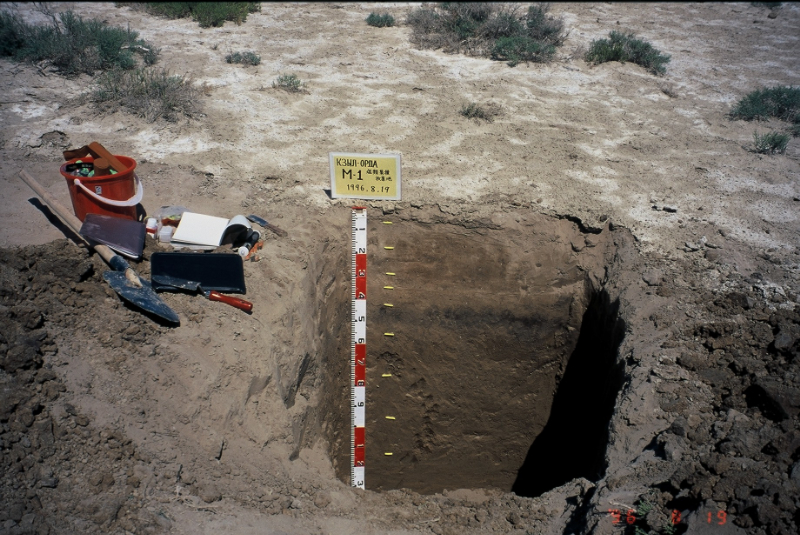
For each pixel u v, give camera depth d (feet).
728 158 23.53
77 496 11.46
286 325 16.11
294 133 23.79
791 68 31.42
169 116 23.53
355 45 32.07
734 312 16.30
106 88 24.50
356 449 21.56
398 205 20.07
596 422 17.71
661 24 36.91
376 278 20.72
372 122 24.85
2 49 26.37
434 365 21.71
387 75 29.01
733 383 14.29
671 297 17.03
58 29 27.20
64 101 24.03
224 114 24.54
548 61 30.99
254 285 16.24
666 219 19.88
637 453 13.51
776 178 22.27
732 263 18.03
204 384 13.76
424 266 20.66
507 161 22.71
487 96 27.50
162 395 13.33
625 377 15.57
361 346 20.71
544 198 20.63
